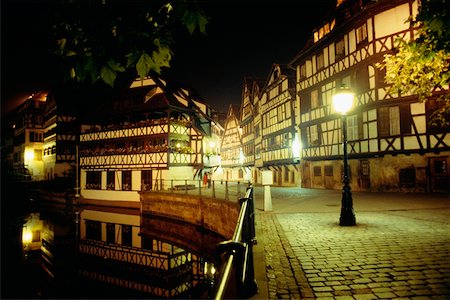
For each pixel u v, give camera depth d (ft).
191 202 73.36
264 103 131.64
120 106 113.70
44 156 178.60
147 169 101.24
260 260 19.65
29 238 83.71
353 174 79.61
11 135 229.66
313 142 94.02
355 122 78.02
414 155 67.51
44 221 102.89
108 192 109.50
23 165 188.14
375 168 73.26
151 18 8.71
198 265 54.90
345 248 22.41
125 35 8.36
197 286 46.06
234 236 10.25
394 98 68.28
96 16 8.54
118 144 111.65
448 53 18.67
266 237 27.25
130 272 54.85
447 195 58.34
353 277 16.61
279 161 115.24
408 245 22.35
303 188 96.89
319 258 20.30
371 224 30.96
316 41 95.14
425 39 18.86
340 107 31.30
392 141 69.31
